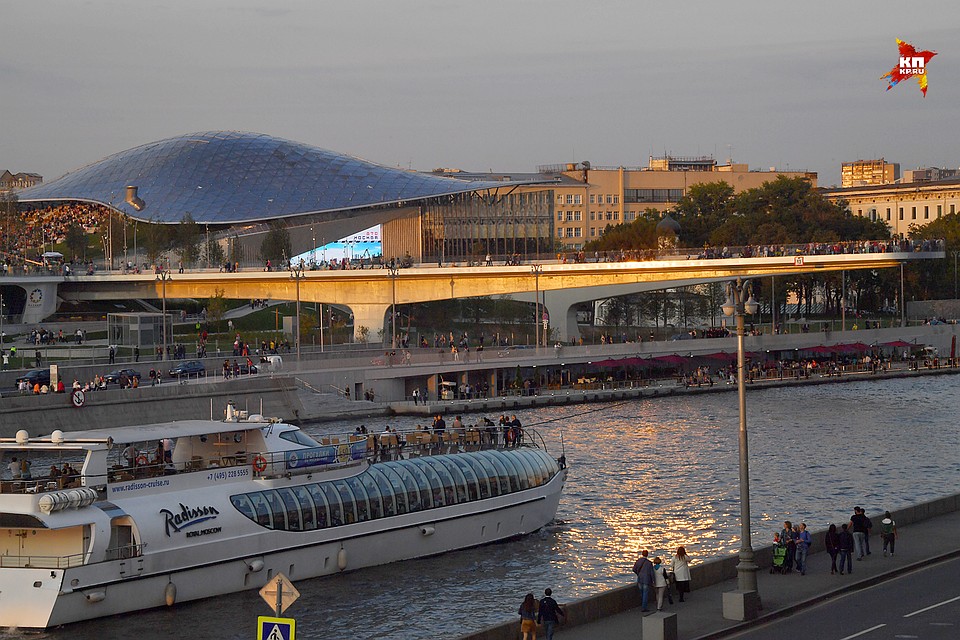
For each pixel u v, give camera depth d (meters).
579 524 78.88
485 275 198.75
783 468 101.00
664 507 84.50
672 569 56.19
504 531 73.25
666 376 174.50
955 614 49.97
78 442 58.69
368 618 58.56
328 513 64.75
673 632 46.38
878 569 58.28
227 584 60.97
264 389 131.75
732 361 183.25
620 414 138.62
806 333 194.50
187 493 60.50
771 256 183.25
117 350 165.12
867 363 186.50
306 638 55.88
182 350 153.25
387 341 199.88
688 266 187.12
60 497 55.12
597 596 51.19
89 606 56.00
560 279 196.75
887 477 97.00
